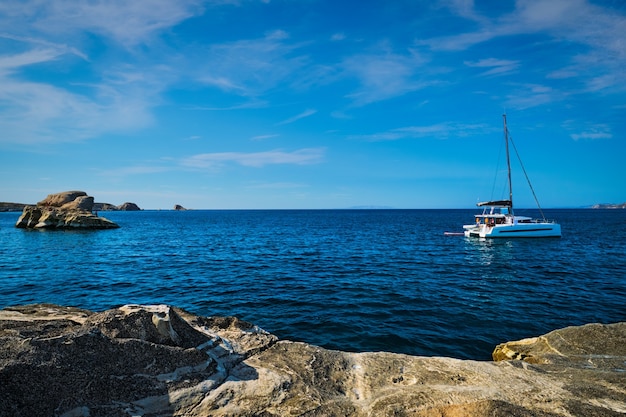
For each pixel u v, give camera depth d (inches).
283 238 1545.3
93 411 116.6
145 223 3048.7
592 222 2721.5
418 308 486.0
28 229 2075.5
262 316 451.8
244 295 553.9
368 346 359.6
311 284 631.2
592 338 244.8
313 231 1980.8
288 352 193.9
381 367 183.6
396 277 697.6
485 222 1578.5
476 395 150.0
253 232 1918.1
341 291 579.2
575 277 709.9
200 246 1245.7
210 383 147.0
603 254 1031.0
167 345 161.5
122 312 169.2
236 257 974.4
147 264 862.5
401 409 138.6
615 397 154.1
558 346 246.7
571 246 1222.9
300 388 155.6
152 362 144.0
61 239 1519.4
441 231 1940.2
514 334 393.4
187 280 669.9
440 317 448.8
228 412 131.8
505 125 1524.4
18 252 1094.4
